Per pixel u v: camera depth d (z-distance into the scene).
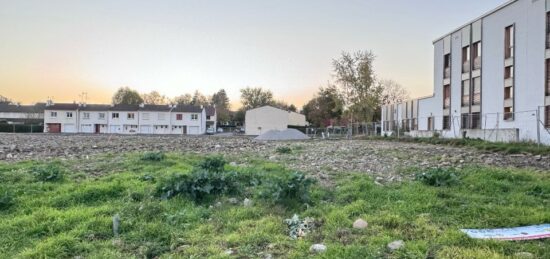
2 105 91.88
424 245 4.47
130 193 7.04
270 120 81.31
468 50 31.19
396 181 8.54
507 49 26.55
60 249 4.55
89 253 4.55
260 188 7.59
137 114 79.25
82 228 5.20
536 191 7.46
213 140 31.08
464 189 7.56
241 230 5.23
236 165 11.27
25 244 4.84
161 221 5.65
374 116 60.56
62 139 30.97
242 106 107.25
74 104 81.12
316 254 4.36
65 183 8.06
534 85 23.77
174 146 21.47
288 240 4.86
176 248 4.68
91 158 12.80
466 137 28.23
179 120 80.19
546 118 22.77
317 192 7.15
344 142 27.62
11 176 8.51
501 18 27.09
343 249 4.42
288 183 6.52
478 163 12.29
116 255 4.40
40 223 5.41
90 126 78.25
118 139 31.88
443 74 35.16
